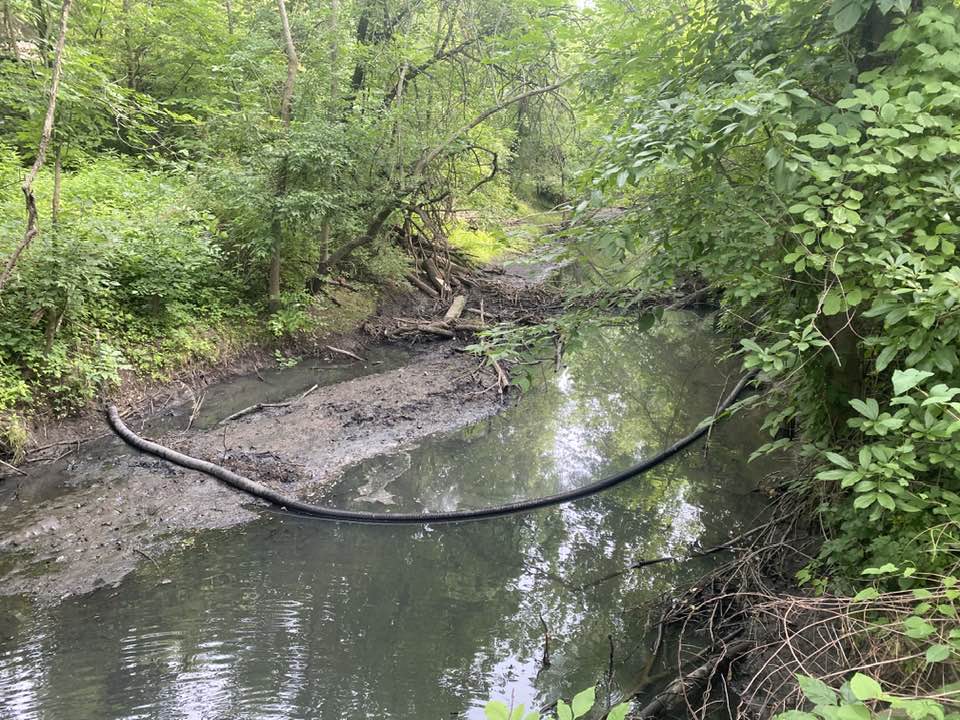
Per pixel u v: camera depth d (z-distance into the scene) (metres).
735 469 7.09
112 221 7.66
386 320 12.27
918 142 2.57
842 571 3.46
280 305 10.35
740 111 2.60
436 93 12.13
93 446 6.95
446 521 6.29
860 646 2.77
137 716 3.75
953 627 2.20
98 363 7.56
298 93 10.34
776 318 4.00
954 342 2.51
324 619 4.76
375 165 10.75
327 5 10.90
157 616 4.63
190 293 9.43
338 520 6.18
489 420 9.02
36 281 6.77
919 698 1.56
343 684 4.11
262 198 9.03
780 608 3.51
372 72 11.91
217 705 3.87
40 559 5.13
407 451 7.81
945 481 2.73
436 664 4.34
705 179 3.42
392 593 5.14
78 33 12.18
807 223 3.02
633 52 4.33
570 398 10.02
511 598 5.13
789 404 4.48
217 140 9.91
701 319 13.87
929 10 2.56
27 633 4.36
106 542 5.45
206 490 6.38
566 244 3.98
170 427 7.68
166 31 13.57
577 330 4.03
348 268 12.44
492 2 11.06
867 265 2.70
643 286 3.79
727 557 5.46
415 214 13.43
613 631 4.67
